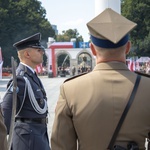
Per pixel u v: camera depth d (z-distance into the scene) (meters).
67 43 58.00
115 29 2.43
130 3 52.50
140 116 2.42
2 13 63.72
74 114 2.50
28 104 4.77
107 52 2.53
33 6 76.81
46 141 4.90
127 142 2.43
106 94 2.46
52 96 22.08
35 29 69.81
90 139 2.47
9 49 64.19
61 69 59.19
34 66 5.08
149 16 51.53
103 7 11.55
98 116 2.44
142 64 50.31
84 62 63.53
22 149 4.61
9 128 4.53
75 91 2.53
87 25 2.49
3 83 38.03
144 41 51.09
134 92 2.45
